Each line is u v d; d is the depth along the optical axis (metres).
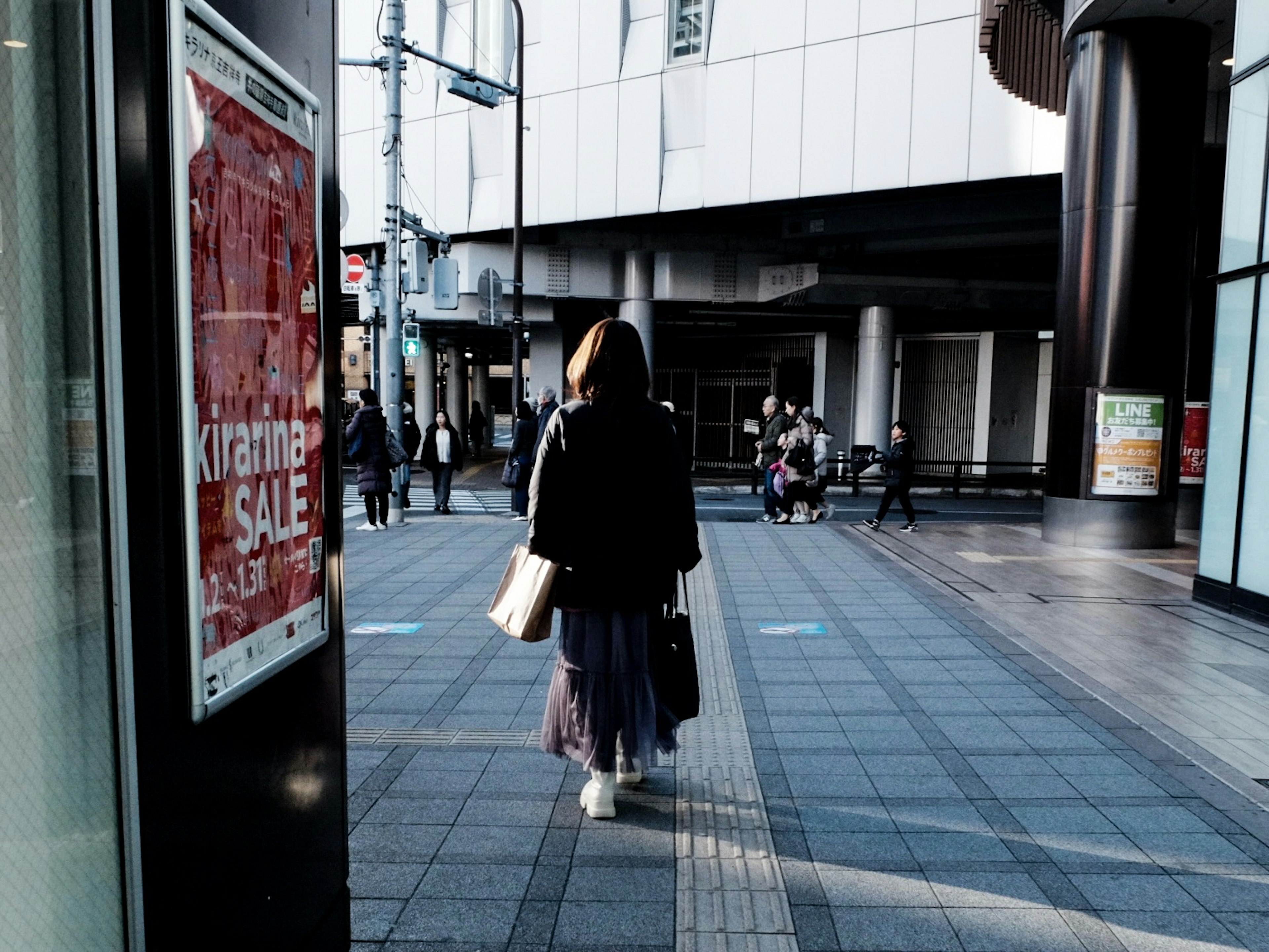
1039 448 26.78
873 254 21.06
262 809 1.88
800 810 3.68
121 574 1.42
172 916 1.57
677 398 31.44
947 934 2.79
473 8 20.92
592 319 26.98
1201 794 3.85
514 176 20.52
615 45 18.78
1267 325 7.37
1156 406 11.33
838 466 26.59
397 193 13.17
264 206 1.82
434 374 28.64
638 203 18.70
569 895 3.00
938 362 27.17
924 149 15.36
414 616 7.27
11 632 1.32
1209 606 7.89
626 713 3.45
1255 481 7.41
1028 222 17.73
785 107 16.77
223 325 1.66
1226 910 2.94
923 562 10.19
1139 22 10.98
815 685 5.41
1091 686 5.40
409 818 3.58
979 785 3.93
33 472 1.35
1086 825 3.55
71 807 1.41
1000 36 11.73
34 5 1.33
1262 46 7.73
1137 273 11.22
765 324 27.95
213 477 1.63
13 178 1.31
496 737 4.50
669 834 3.44
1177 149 11.13
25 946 1.35
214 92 1.62
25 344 1.34
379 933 2.78
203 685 1.61
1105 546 11.37
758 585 8.68
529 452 13.98
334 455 2.21
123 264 1.41
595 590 3.35
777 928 2.81
